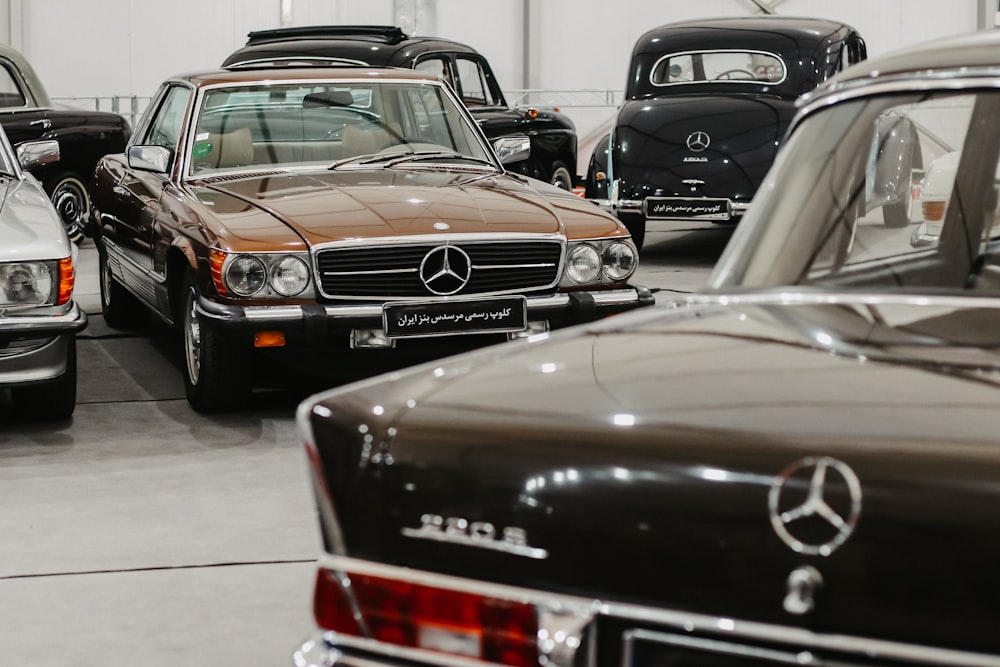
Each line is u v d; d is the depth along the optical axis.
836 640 1.29
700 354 1.69
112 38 16.81
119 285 7.30
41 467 4.82
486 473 1.48
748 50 9.99
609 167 9.98
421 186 5.70
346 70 6.44
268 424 5.38
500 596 1.46
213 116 6.13
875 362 1.59
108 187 7.00
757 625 1.33
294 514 4.27
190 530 4.12
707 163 9.70
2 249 4.96
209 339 5.30
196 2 17.02
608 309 5.46
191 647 3.24
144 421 5.46
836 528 1.29
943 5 17.52
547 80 17.92
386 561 1.54
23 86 10.33
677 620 1.37
